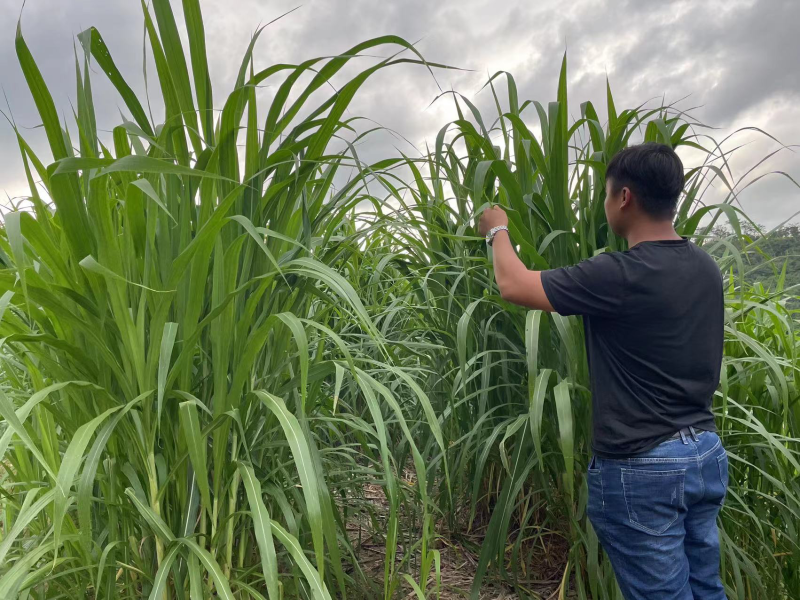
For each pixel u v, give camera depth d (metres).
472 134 2.04
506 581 2.13
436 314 2.51
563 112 1.76
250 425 1.47
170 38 1.31
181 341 1.25
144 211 1.30
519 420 1.80
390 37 1.33
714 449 1.46
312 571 1.07
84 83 1.33
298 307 1.59
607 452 1.48
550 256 1.97
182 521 1.31
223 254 1.28
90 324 1.21
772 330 2.23
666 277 1.42
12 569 1.09
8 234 0.94
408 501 2.36
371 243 2.99
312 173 1.51
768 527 2.00
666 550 1.44
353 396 2.39
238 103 1.37
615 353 1.48
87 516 1.08
